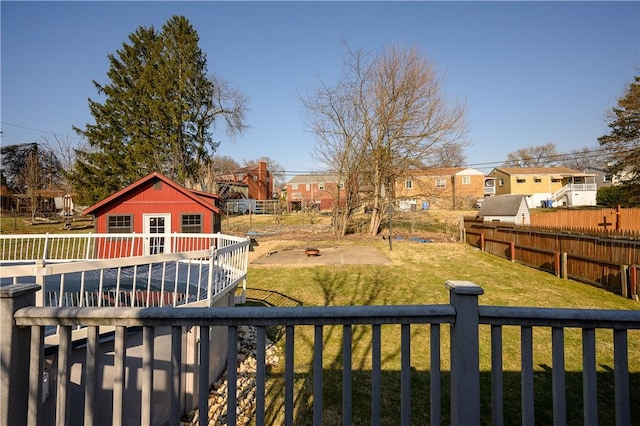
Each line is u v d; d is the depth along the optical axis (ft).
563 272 27.27
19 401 4.36
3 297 4.35
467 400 4.22
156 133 71.26
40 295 8.30
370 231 57.98
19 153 102.73
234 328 4.53
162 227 38.06
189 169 78.02
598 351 14.76
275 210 94.73
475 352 4.28
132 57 73.31
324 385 12.81
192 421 11.51
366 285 26.68
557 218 50.88
